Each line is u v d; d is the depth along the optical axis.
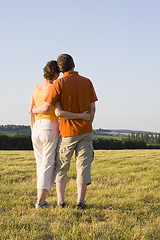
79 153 4.20
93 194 5.76
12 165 12.15
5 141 62.88
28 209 4.25
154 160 15.19
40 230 3.13
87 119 4.15
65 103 4.11
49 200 4.87
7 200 5.16
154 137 128.75
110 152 24.72
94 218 3.66
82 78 4.28
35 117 4.50
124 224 3.41
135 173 9.47
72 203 4.52
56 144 4.36
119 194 5.78
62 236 2.89
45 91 4.41
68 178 8.56
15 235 2.96
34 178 8.38
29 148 64.62
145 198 5.27
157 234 3.10
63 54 4.29
